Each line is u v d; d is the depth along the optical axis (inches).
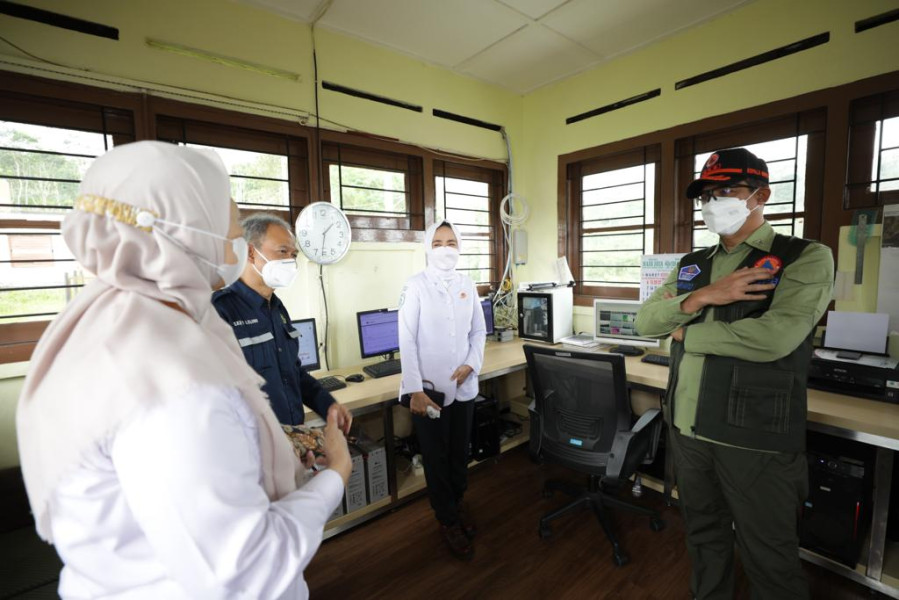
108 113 72.9
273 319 56.1
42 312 69.5
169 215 20.7
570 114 124.3
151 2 73.7
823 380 70.4
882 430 56.4
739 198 52.7
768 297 50.8
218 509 17.9
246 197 88.4
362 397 77.2
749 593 64.9
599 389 72.1
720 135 97.5
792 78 83.7
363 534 81.7
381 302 106.4
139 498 17.2
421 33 98.0
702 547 58.5
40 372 19.1
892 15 72.1
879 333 71.1
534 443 80.6
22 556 55.7
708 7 90.0
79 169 71.2
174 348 18.9
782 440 49.0
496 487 98.0
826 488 66.2
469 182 130.1
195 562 17.6
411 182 114.7
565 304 121.3
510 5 88.0
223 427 18.9
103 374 17.5
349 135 99.3
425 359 74.3
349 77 98.7
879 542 62.7
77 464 17.3
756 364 50.7
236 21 82.7
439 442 73.7
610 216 120.8
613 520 83.7
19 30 63.6
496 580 68.8
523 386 139.9
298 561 20.7
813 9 80.3
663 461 92.4
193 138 81.2
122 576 19.1
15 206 66.7
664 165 104.8
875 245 75.6
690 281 60.9
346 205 102.6
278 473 24.4
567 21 94.3
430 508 90.1
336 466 28.8
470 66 115.7
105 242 19.8
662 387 81.7
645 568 70.5
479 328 81.7
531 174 137.4
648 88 106.4
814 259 48.8
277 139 91.4
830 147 79.7
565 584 67.5
